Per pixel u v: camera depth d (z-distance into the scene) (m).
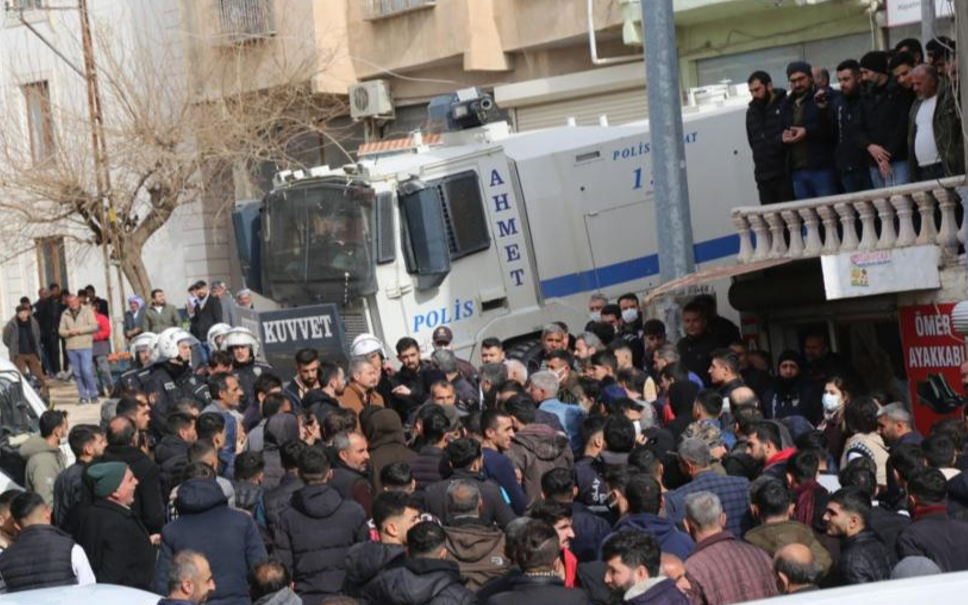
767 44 32.97
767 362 19.06
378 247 24.30
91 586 10.98
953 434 13.51
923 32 22.25
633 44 34.47
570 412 16.20
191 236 41.72
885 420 13.74
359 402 19.00
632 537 9.53
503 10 37.03
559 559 11.07
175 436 16.12
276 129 39.25
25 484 16.98
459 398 19.44
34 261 43.78
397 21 38.22
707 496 10.66
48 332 39.69
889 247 19.27
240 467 14.08
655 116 20.92
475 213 24.98
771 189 21.50
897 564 9.90
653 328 20.66
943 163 18.67
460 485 11.81
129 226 38.34
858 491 10.66
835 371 18.14
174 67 38.88
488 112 25.88
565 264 25.59
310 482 12.55
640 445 13.54
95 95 38.44
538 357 25.19
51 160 37.97
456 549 11.53
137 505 14.73
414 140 25.64
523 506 13.78
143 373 20.75
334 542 12.41
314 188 24.80
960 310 16.94
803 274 20.91
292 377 24.94
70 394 37.41
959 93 17.30
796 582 9.73
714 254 26.19
